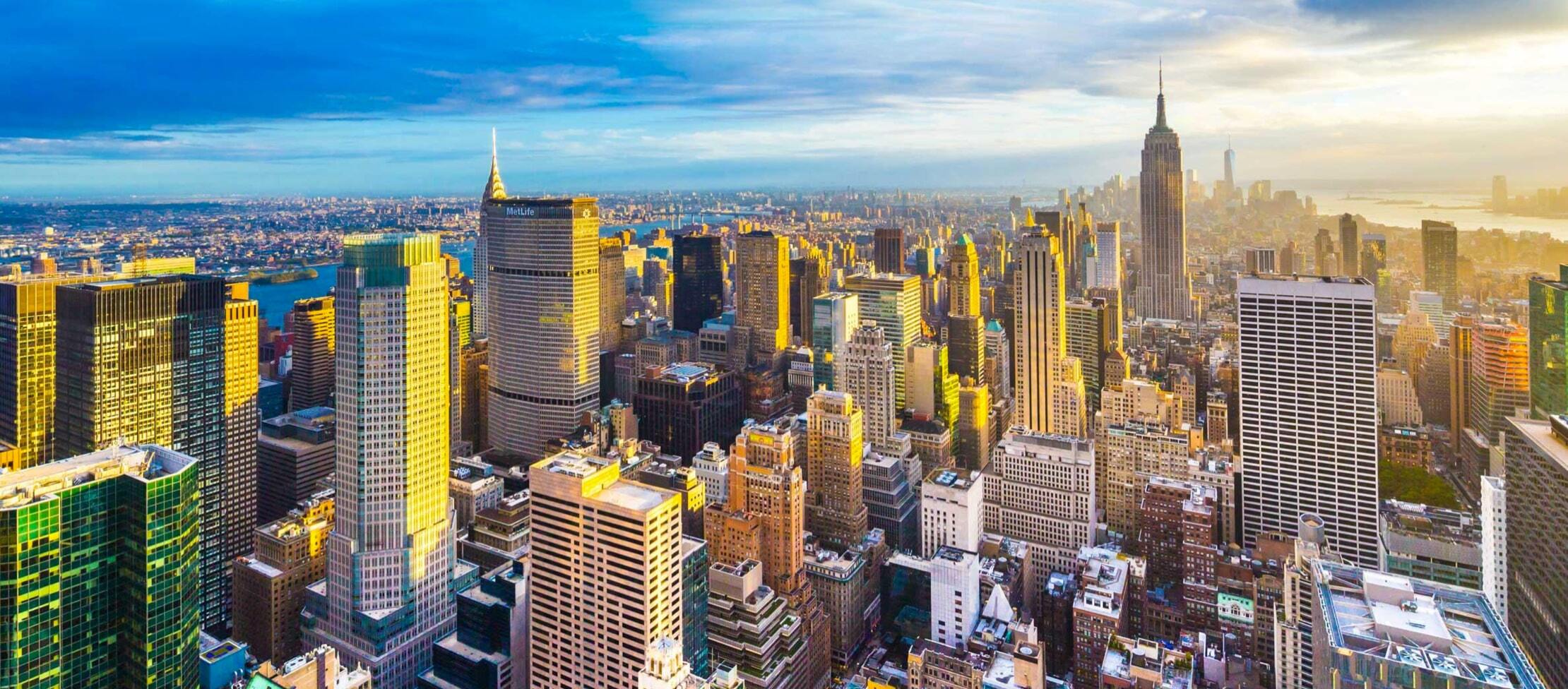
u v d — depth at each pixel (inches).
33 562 5984.3
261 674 7800.2
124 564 6427.2
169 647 6501.0
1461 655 5344.5
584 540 7864.2
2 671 5880.9
